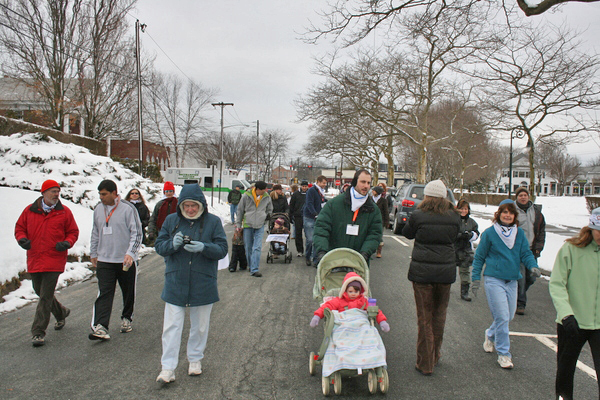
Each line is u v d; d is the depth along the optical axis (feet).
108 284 17.63
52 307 18.31
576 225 76.23
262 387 13.62
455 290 28.14
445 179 150.61
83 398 12.71
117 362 15.38
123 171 55.57
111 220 17.78
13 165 46.34
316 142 129.39
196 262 14.08
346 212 16.60
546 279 32.48
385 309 22.75
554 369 15.53
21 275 25.36
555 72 47.70
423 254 14.87
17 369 14.64
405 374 14.85
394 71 85.35
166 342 13.71
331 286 15.89
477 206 156.97
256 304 23.12
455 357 16.53
